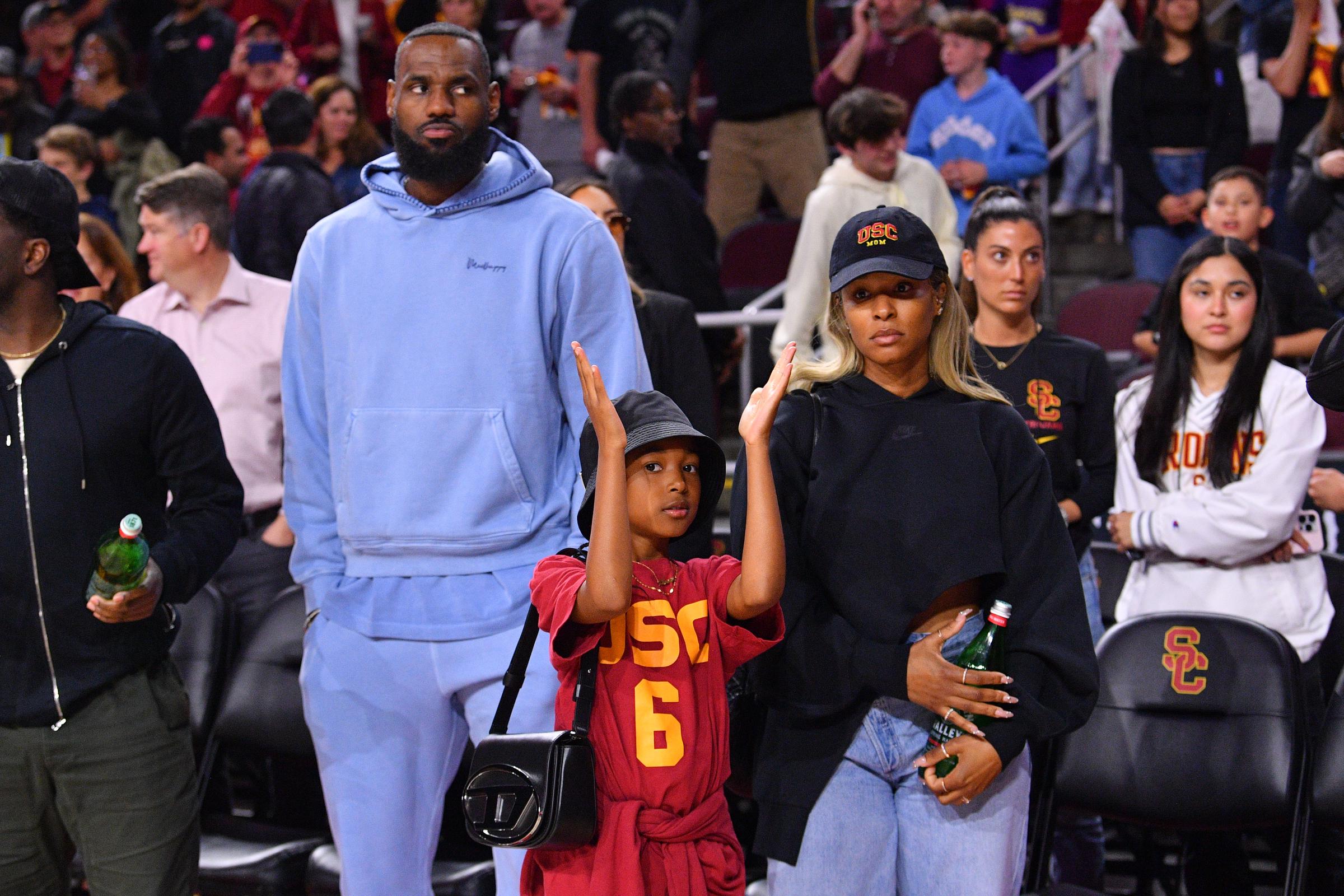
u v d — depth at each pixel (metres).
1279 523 2.98
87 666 2.52
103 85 6.41
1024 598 2.25
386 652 2.54
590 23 6.37
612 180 4.66
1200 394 3.15
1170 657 2.88
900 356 2.26
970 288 3.27
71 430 2.52
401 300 2.54
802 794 2.24
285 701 3.43
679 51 6.16
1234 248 3.07
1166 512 3.07
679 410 2.16
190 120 7.18
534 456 2.53
